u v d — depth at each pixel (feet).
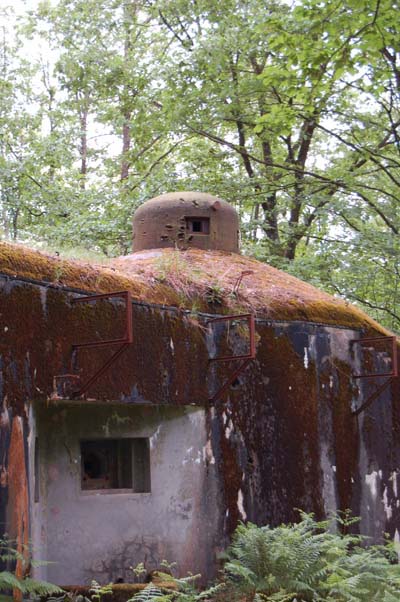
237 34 55.62
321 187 61.82
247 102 60.64
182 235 36.58
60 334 25.54
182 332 29.96
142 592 22.48
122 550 27.84
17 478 23.29
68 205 64.03
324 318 34.55
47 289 25.36
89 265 27.81
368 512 34.50
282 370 32.76
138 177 67.77
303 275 59.06
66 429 27.32
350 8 42.55
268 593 25.91
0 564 22.04
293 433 32.58
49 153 64.90
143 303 28.66
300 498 32.22
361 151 57.47
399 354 37.55
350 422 34.63
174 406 29.66
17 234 68.90
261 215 77.66
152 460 28.96
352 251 59.36
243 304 32.37
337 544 26.99
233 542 29.14
